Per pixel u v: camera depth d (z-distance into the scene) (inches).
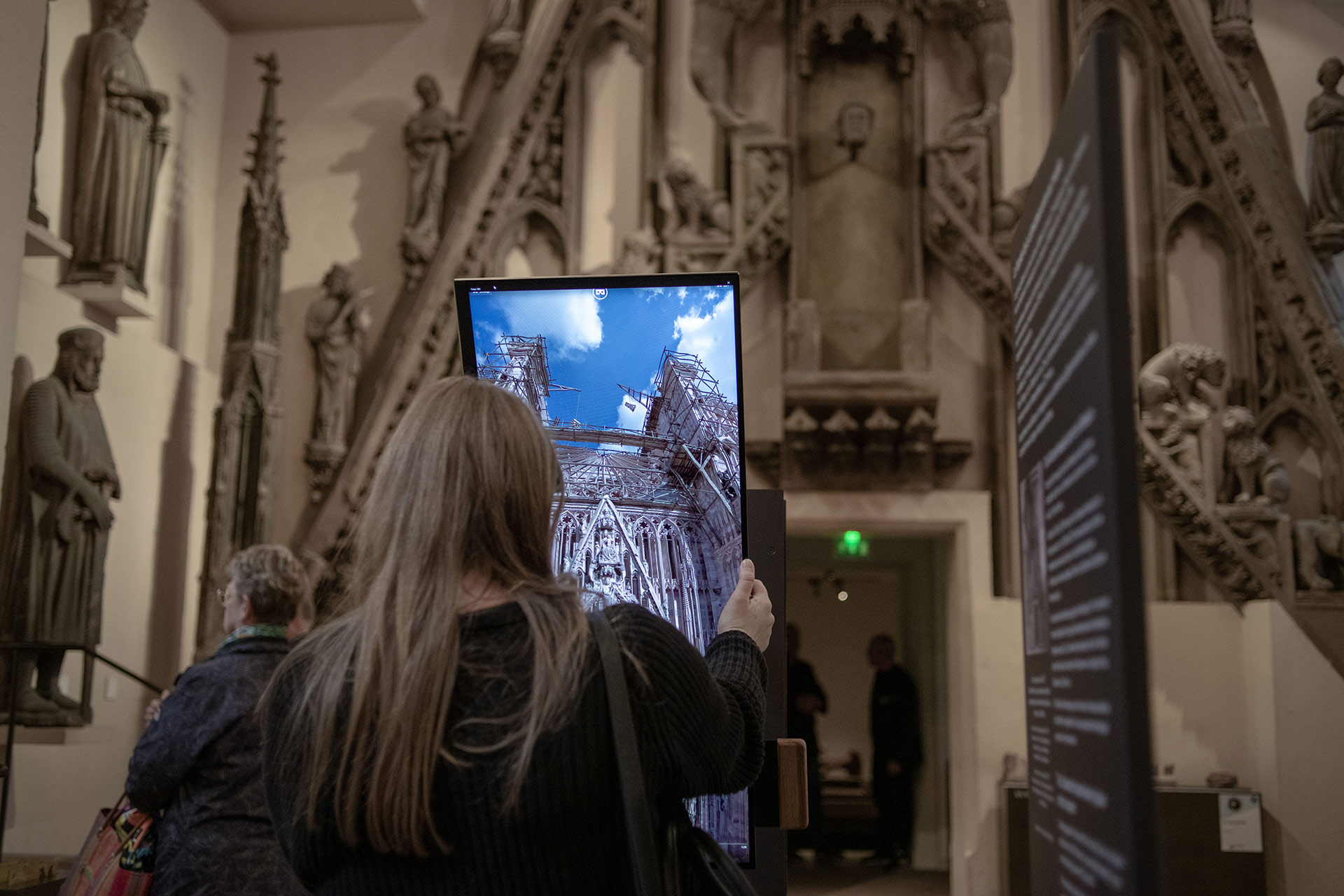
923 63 251.4
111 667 217.6
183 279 248.5
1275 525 220.8
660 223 249.9
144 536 229.0
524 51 257.4
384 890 36.4
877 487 235.9
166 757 84.4
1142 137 243.1
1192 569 225.8
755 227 244.2
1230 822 205.6
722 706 40.4
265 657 90.3
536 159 255.9
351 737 36.2
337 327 247.4
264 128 240.5
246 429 232.4
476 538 39.3
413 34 264.8
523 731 35.4
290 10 262.8
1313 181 231.0
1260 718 215.9
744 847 59.7
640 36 257.0
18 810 191.5
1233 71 237.6
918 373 234.7
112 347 222.4
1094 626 36.8
